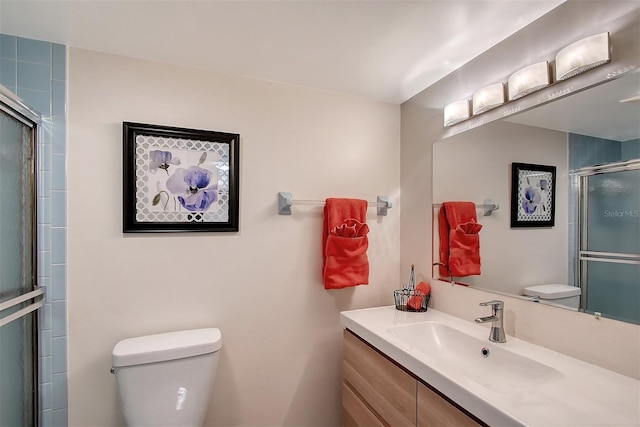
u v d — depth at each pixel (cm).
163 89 155
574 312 112
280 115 177
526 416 80
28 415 131
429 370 107
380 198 198
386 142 204
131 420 129
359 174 196
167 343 139
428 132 184
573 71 109
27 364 130
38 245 135
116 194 146
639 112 96
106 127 145
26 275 128
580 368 106
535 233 125
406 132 203
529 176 127
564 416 81
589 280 108
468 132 157
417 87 186
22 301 120
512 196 134
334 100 191
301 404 180
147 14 121
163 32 133
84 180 142
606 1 102
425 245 185
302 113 182
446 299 171
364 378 150
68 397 139
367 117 199
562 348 116
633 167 97
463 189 160
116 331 145
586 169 109
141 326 149
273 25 129
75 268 140
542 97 123
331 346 187
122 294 146
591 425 77
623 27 98
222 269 164
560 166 117
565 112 115
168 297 154
